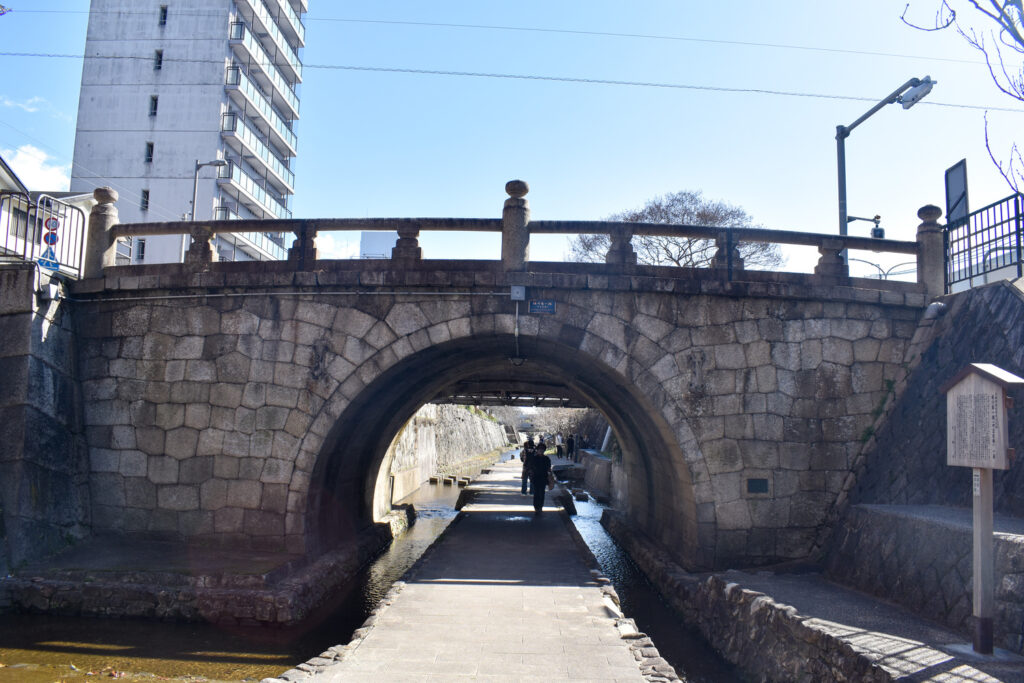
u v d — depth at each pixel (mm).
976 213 10039
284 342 9883
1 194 11031
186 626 8117
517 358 12680
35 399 9281
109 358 10180
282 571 8844
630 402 11570
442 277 9695
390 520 15883
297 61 42688
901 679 5027
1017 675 5082
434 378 13750
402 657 6227
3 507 8859
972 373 5668
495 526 14891
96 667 6816
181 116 33844
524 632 7035
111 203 10750
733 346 9773
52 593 8336
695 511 9602
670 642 8500
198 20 34344
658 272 9945
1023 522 6988
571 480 33438
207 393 9938
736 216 29750
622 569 12844
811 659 6262
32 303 9406
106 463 10047
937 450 8812
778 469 9602
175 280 10023
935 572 6859
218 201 33969
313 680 5617
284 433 9734
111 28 34438
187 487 9852
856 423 9734
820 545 9398
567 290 9789
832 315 9922
